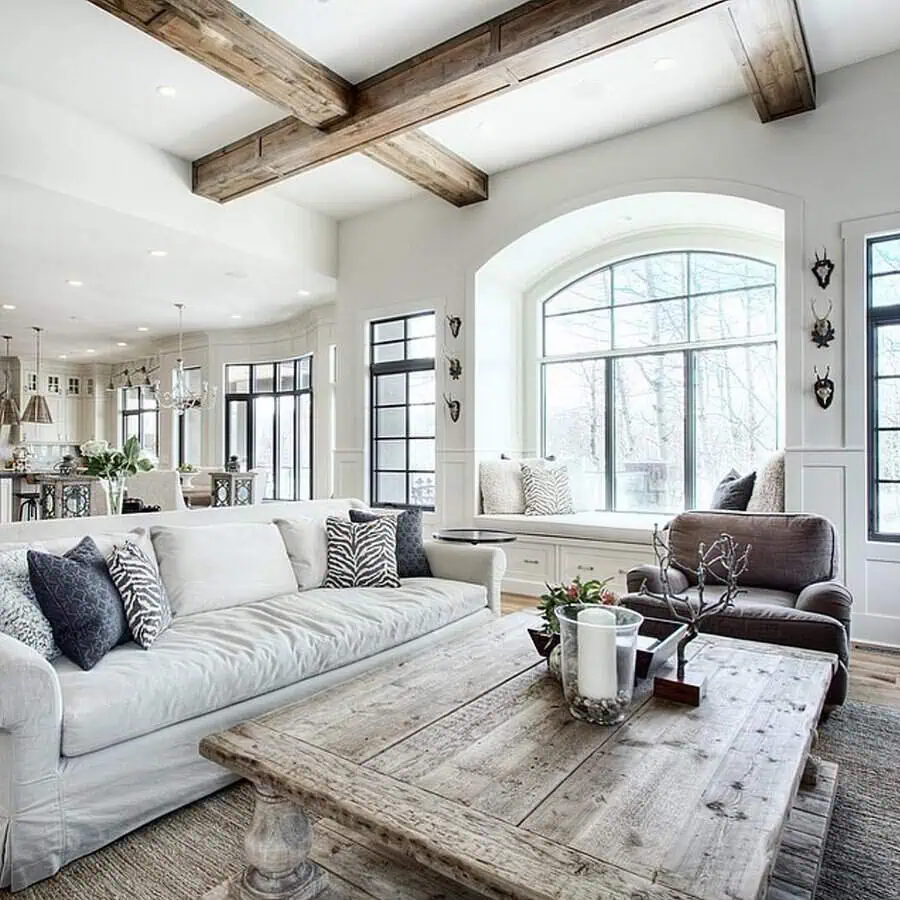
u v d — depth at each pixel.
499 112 4.34
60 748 1.79
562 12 3.12
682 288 5.55
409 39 3.49
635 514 5.62
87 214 4.53
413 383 6.12
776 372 5.14
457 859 1.10
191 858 1.85
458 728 1.60
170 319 8.31
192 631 2.47
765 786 1.32
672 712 1.70
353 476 6.41
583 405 6.03
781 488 4.12
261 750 1.49
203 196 5.01
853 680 3.23
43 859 1.74
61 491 5.19
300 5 3.20
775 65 3.53
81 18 3.25
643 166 4.59
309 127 4.19
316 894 1.56
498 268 5.60
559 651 1.89
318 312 7.60
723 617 2.63
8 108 3.92
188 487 7.25
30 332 9.20
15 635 2.02
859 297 3.83
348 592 3.20
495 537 4.49
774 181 4.12
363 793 1.30
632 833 1.16
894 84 3.76
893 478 3.85
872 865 1.79
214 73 3.76
